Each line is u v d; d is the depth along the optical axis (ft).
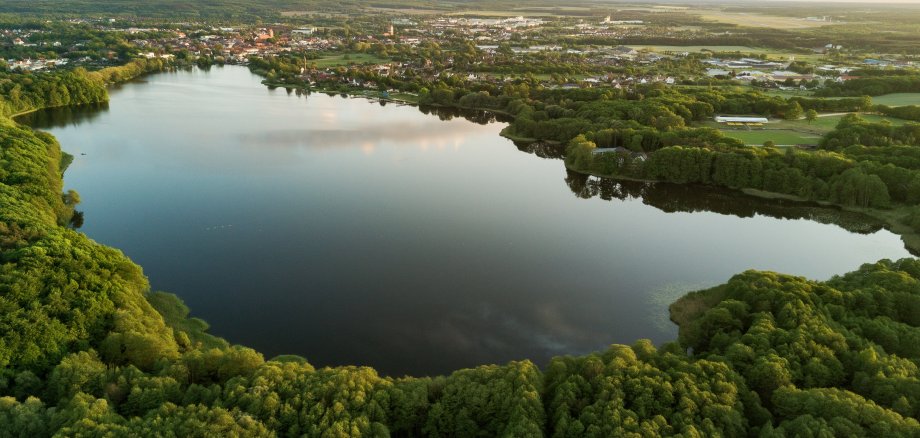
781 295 373.40
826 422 260.83
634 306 478.59
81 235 451.12
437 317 457.27
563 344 425.28
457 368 395.34
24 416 254.27
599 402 279.69
